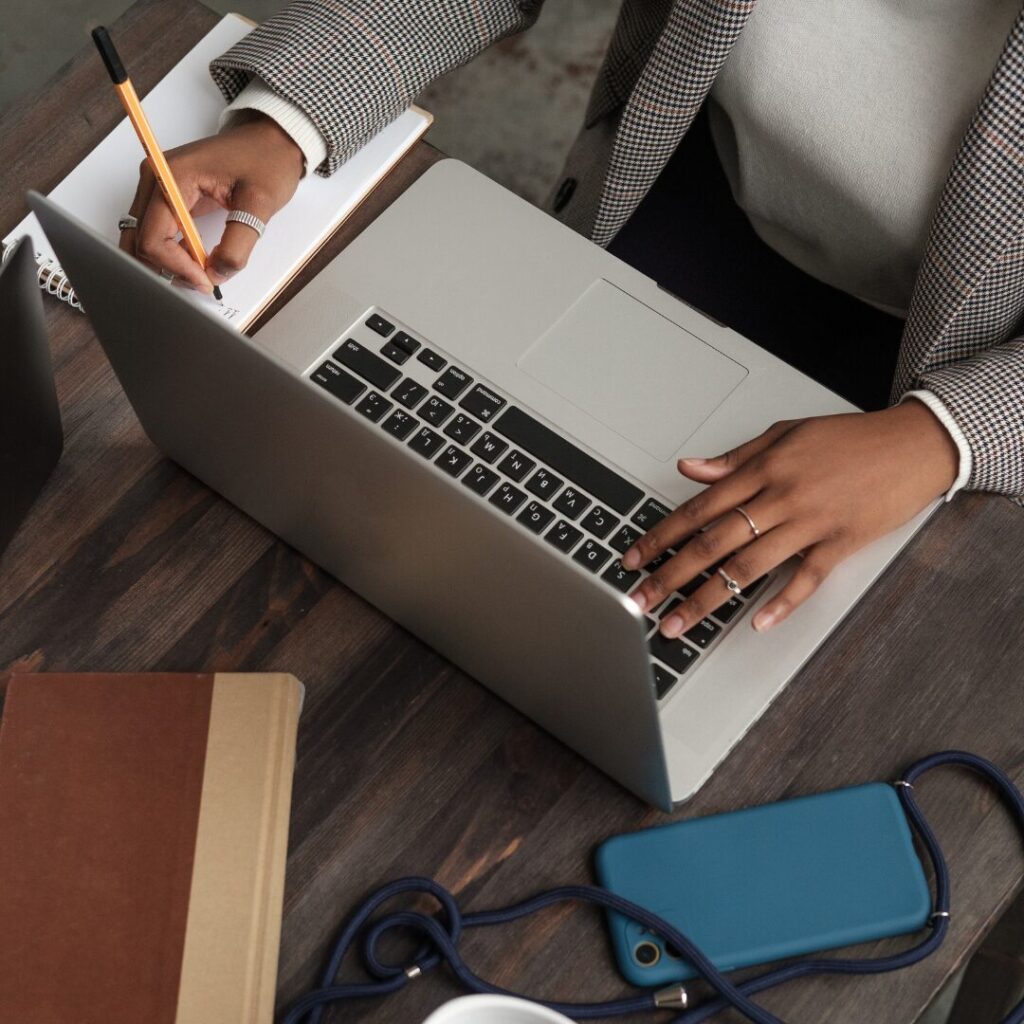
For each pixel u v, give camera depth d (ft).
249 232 2.77
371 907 2.24
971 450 2.65
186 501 2.65
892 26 3.27
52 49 6.62
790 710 2.45
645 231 3.95
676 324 2.82
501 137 6.34
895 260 3.54
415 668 2.50
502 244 2.87
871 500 2.58
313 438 2.00
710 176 3.95
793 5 3.34
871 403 3.79
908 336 3.18
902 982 2.23
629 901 2.23
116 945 2.05
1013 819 2.35
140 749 2.19
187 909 2.08
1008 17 3.13
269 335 2.77
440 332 2.77
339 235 2.94
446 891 2.25
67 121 3.03
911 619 2.53
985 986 3.19
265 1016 2.06
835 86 3.33
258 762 2.19
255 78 2.95
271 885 2.14
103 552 2.60
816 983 2.23
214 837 2.13
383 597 2.43
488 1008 1.71
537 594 1.86
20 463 2.48
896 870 2.27
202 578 2.58
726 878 2.28
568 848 2.34
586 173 4.07
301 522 2.40
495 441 2.67
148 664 2.50
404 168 3.05
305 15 3.01
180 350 2.06
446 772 2.41
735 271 3.89
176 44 3.14
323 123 2.89
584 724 2.18
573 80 6.50
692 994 2.21
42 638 2.52
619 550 2.58
